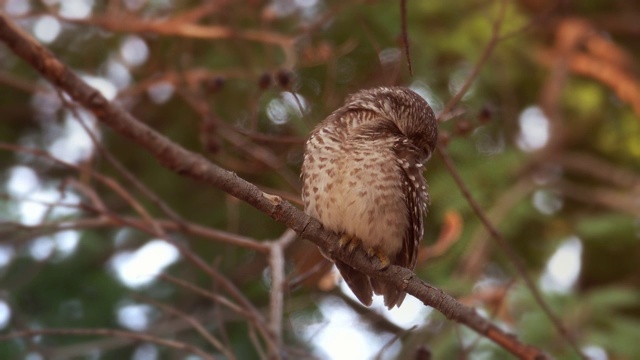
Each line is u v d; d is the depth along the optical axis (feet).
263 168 39.24
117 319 41.47
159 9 46.75
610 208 50.93
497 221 44.55
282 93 40.32
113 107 25.40
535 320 37.91
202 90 43.55
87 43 46.60
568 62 54.03
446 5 48.52
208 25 45.62
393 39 42.75
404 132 31.09
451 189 43.52
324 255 28.02
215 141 34.35
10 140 46.37
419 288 27.22
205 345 40.40
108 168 45.47
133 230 43.62
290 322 36.29
